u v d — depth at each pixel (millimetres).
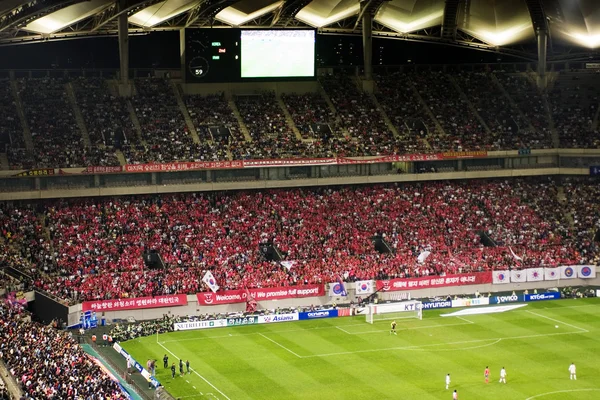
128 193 136750
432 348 106188
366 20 159750
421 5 152625
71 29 143000
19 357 83500
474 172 153625
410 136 155625
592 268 137625
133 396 85938
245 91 159875
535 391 89562
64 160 135625
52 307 113250
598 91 170000
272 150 146750
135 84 155000
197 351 105250
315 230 139000
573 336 111125
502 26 159875
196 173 141625
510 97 168125
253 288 124250
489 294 133500
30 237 125812
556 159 157375
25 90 148375
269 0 143875
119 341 109688
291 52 154250
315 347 106875
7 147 136500
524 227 146375
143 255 128750
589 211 149875
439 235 142250
